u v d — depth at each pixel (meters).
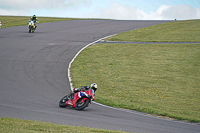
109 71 49.16
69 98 24.56
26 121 15.71
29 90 31.89
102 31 90.62
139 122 20.72
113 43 73.06
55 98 28.88
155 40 76.88
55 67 49.12
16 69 45.03
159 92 37.75
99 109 25.52
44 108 22.77
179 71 50.19
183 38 79.00
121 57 59.88
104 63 54.75
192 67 52.75
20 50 60.69
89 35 82.69
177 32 88.19
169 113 26.03
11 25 103.75
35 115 19.22
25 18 130.00
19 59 52.75
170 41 75.69
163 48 68.12
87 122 18.47
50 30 91.38
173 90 39.19
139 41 75.88
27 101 25.47
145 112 26.42
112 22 120.69
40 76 41.78
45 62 52.03
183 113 27.41
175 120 23.66
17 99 26.06
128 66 53.03
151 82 43.06
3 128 12.83
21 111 20.34
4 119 15.45
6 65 47.41
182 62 56.25
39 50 61.72
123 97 34.19
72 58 57.00
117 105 28.59
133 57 60.03
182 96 36.28
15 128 13.22
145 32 88.94
